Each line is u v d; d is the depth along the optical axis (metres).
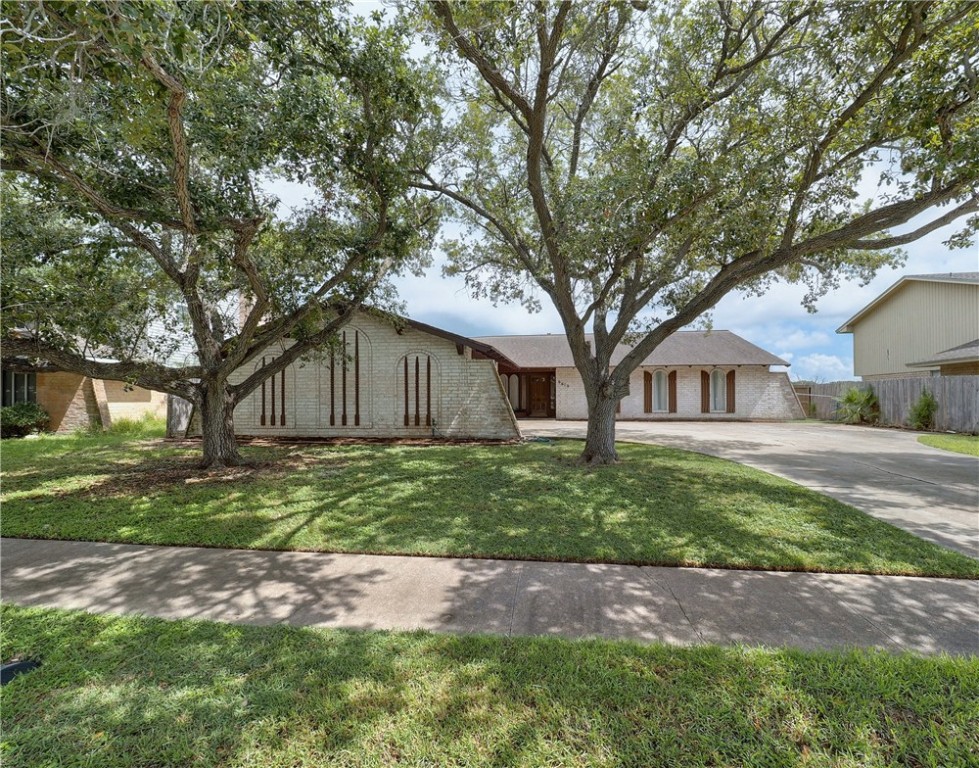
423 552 4.78
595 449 9.68
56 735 2.24
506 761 2.06
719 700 2.46
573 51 8.16
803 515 5.90
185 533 5.36
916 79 5.89
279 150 7.22
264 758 2.09
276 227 9.23
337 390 14.76
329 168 8.12
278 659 2.86
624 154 8.17
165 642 3.06
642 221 7.45
